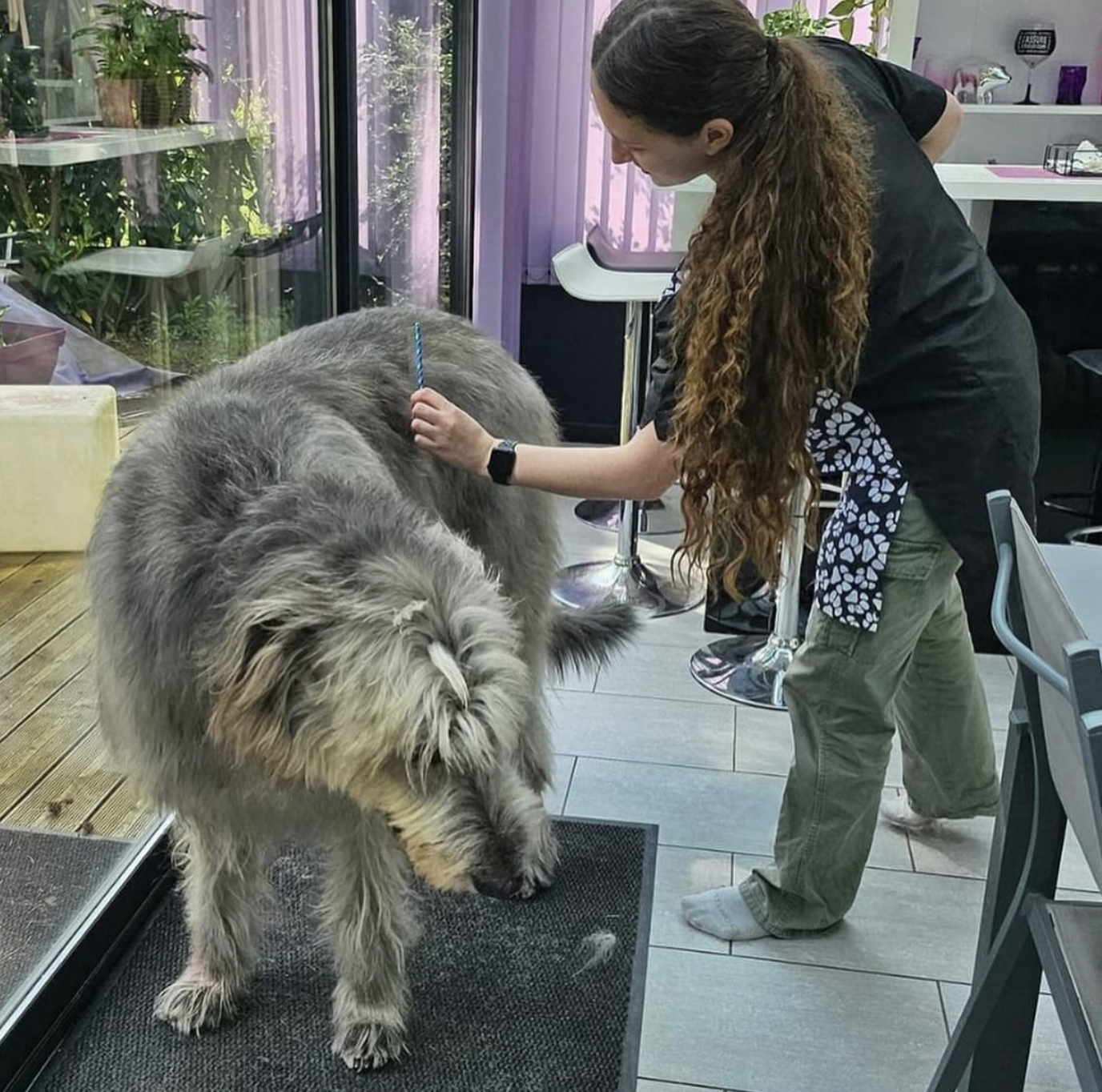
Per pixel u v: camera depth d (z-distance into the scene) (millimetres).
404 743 1380
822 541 1977
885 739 2061
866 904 2291
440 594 1449
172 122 2455
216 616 1473
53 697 2176
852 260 1620
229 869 1892
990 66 4129
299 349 2043
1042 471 3480
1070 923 1395
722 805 2590
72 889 2129
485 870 1420
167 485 1604
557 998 2043
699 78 1561
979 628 3273
